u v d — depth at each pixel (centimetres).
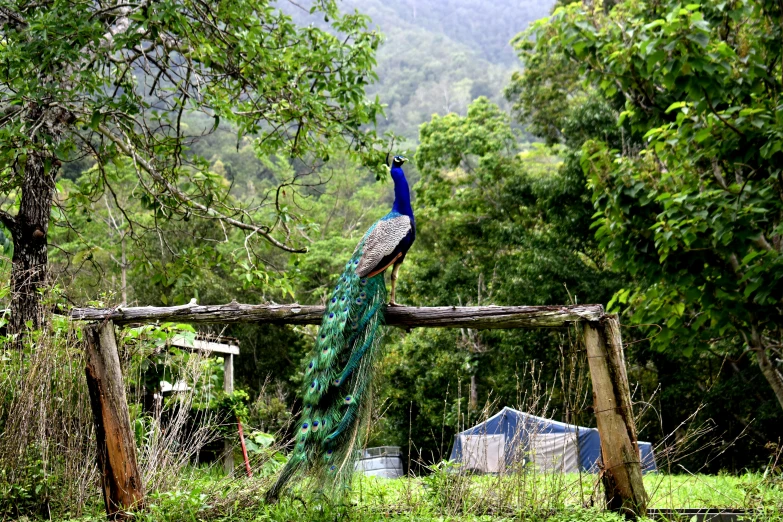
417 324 528
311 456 470
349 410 482
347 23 1029
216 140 4438
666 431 1947
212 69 932
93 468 600
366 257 539
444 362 2184
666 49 783
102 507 582
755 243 926
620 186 955
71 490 580
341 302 523
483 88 8156
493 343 2297
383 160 1025
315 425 479
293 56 1004
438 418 2150
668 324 989
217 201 952
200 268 971
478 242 2458
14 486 562
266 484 570
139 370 735
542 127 2419
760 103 887
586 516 470
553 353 1955
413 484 592
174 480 594
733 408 1789
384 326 532
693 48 786
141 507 538
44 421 582
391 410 2248
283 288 947
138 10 768
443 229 2512
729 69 816
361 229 3834
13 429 581
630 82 962
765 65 889
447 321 518
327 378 493
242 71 914
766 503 507
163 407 745
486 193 2409
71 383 605
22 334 733
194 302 577
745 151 845
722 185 903
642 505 480
